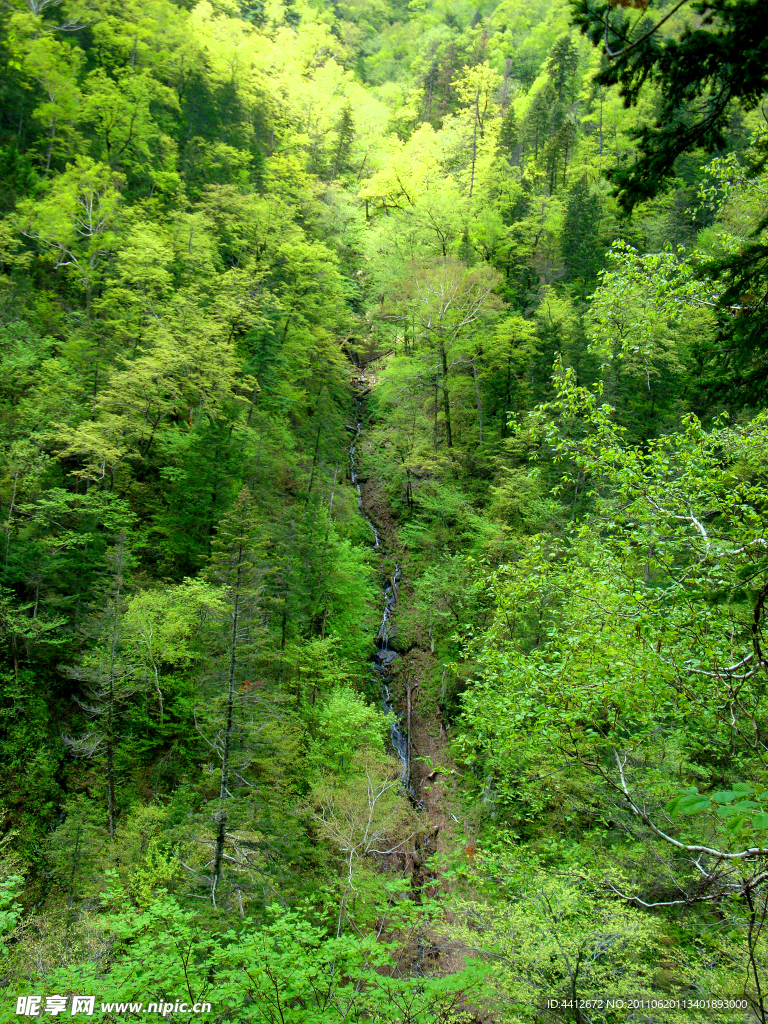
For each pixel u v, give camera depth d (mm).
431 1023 6898
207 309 32875
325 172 62375
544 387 34219
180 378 29609
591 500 27750
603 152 55625
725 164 10445
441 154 54750
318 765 20438
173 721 22500
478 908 10070
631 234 43719
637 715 8258
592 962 8969
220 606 18922
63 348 27797
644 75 4223
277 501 30750
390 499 39875
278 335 39250
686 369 29219
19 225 30562
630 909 9219
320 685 24438
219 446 27031
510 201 47594
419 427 39938
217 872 14133
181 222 36281
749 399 5395
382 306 47812
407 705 27328
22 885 16547
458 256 43438
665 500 9383
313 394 42469
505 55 75188
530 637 13898
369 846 18422
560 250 44500
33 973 8789
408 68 82750
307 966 7070
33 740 20203
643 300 10844
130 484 28000
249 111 56031
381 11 96625
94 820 18391
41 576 21750
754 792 2203
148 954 7301
